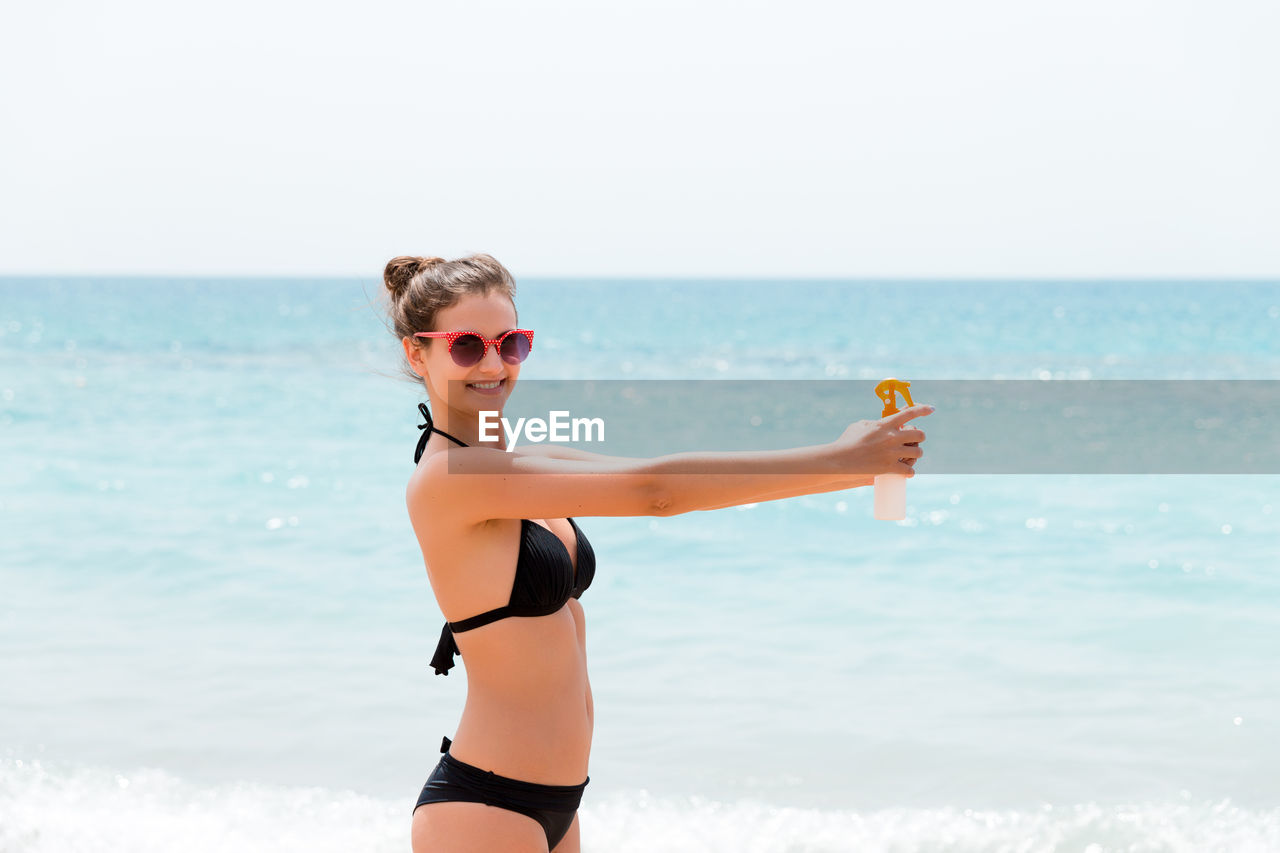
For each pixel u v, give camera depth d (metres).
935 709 5.36
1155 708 5.34
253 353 30.70
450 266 2.44
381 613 6.89
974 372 29.20
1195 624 6.66
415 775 4.69
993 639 6.40
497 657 2.37
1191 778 4.60
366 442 14.62
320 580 7.68
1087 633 6.50
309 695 5.54
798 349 36.97
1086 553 8.53
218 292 94.25
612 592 7.43
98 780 4.59
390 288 2.56
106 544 8.73
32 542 8.78
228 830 4.21
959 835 4.15
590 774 4.69
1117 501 10.96
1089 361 32.16
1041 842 4.10
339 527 9.38
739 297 90.31
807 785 4.57
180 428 15.91
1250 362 31.47
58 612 6.92
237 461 13.01
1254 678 5.71
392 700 5.48
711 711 5.34
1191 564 8.16
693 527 9.46
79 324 45.81
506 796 2.37
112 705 5.39
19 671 5.86
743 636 6.47
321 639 6.40
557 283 145.75
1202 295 93.56
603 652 6.21
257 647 6.25
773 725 5.18
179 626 6.62
